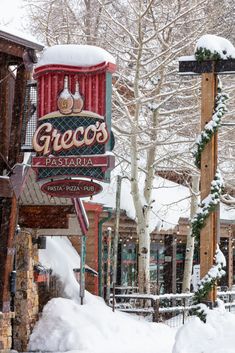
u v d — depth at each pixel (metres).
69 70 22.75
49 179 23.00
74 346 28.41
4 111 23.17
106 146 22.66
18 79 23.17
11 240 23.39
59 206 29.17
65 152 22.86
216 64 21.52
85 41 39.81
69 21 40.81
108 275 34.78
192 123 37.91
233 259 53.94
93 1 40.91
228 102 40.38
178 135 39.62
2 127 23.19
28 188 28.53
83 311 30.47
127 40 39.38
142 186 42.22
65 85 22.88
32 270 29.50
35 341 28.69
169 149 40.94
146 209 36.78
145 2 37.59
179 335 19.98
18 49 22.67
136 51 39.38
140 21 35.22
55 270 31.50
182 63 21.73
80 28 40.84
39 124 23.06
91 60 22.72
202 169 21.38
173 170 41.47
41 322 29.38
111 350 28.30
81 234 30.36
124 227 41.16
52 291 31.11
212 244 21.11
